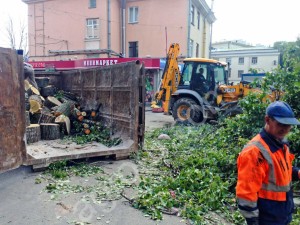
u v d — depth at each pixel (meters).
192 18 25.36
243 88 10.80
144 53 25.28
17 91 5.05
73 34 25.75
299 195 4.34
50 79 12.20
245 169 2.10
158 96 12.55
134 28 25.48
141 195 4.34
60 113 8.32
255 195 2.07
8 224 3.57
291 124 2.00
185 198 4.30
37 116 8.14
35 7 26.92
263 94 5.91
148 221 3.70
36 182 4.91
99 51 24.58
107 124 8.27
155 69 20.78
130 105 6.88
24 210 3.94
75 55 25.66
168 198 4.22
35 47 27.27
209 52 33.19
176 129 10.05
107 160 6.40
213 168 5.21
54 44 26.52
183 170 5.27
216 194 4.27
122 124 7.37
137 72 6.63
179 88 11.90
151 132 9.80
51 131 7.68
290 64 5.99
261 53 41.06
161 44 24.67
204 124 10.82
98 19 24.75
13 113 4.99
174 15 24.09
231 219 3.77
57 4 26.08
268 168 2.08
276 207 2.11
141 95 6.84
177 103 11.59
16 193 4.48
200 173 4.82
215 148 6.49
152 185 4.80
